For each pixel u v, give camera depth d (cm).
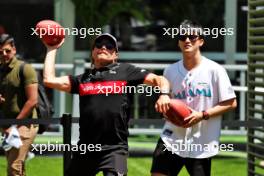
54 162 3216
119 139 1902
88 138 1898
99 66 1928
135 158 3438
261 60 2377
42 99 2395
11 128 2281
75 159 1925
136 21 4612
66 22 4366
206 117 1969
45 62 1930
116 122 1889
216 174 3114
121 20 4603
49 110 2408
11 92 2302
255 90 2434
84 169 1914
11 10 4547
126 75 1914
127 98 1916
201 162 2011
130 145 3778
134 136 4038
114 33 4603
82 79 1920
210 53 4628
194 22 2000
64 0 4347
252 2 2431
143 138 4022
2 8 4544
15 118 2306
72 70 3875
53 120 2106
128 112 1933
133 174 3077
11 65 2298
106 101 1892
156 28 4628
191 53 1988
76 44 4453
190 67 2005
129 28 4612
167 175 2027
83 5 4331
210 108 1984
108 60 1925
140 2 4569
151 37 4628
